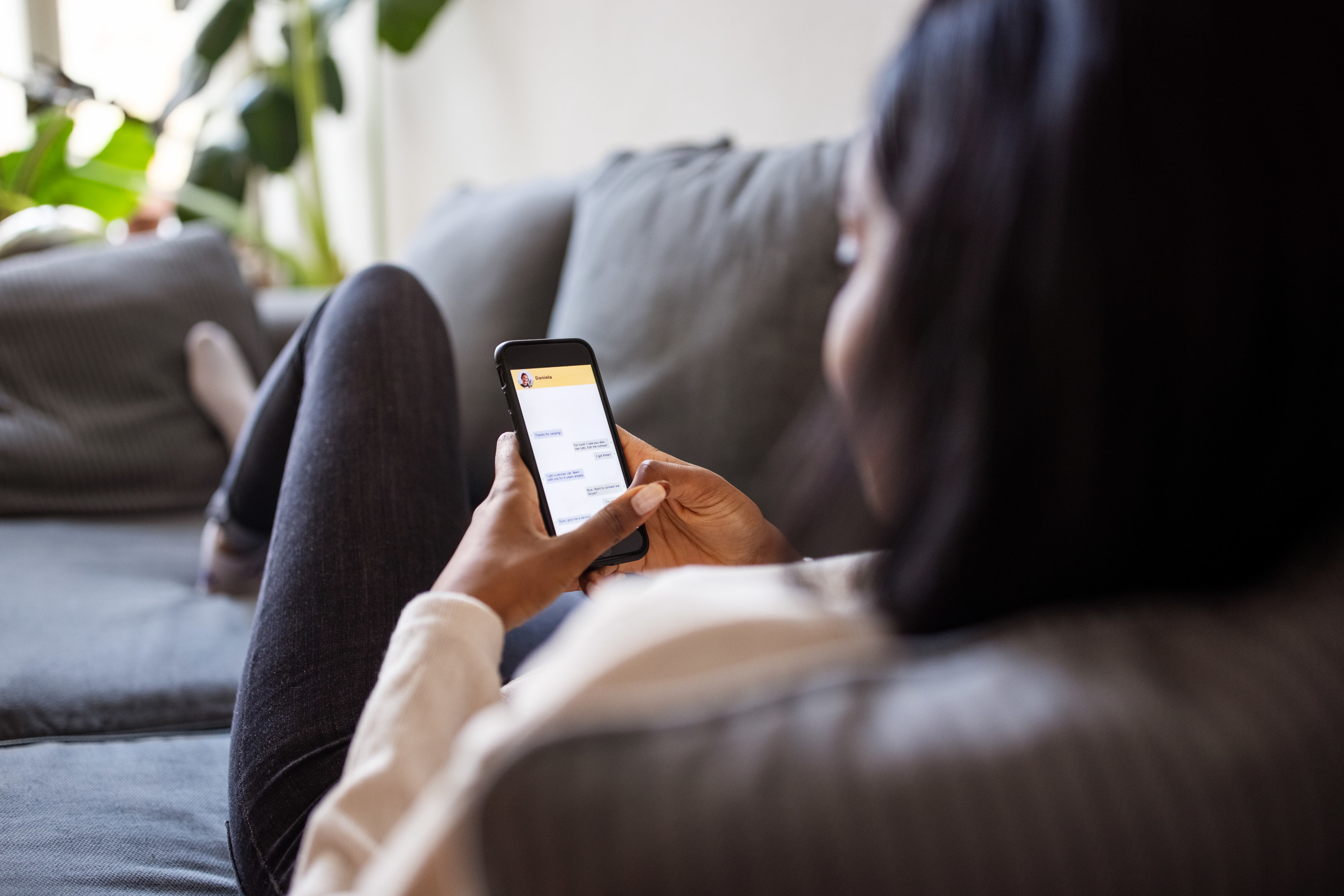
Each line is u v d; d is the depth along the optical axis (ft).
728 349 3.73
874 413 1.05
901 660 1.02
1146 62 0.93
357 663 2.28
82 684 3.17
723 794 0.84
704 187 4.18
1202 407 0.93
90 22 10.43
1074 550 0.96
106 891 2.22
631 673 0.96
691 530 2.27
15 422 5.13
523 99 8.36
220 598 4.03
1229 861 0.84
